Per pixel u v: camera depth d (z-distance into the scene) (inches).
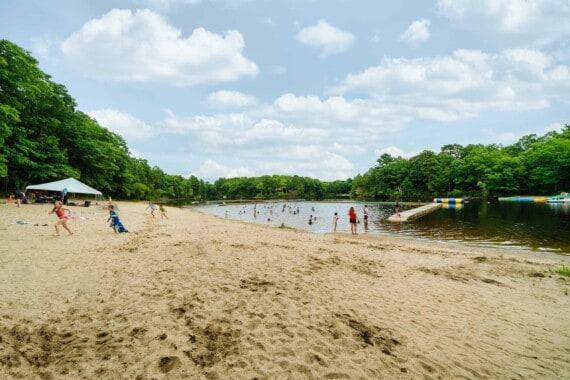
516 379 153.7
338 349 167.3
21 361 140.5
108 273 277.3
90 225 647.8
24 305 199.0
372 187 4119.1
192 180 5177.2
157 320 185.3
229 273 293.4
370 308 229.5
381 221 1149.1
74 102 1696.6
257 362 150.1
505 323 220.8
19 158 1164.5
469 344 185.9
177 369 139.9
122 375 133.5
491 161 2874.0
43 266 292.5
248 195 5575.8
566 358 176.4
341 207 2412.6
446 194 3174.2
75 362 141.6
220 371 140.7
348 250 470.9
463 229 861.8
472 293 285.4
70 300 211.8
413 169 3474.4
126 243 434.9
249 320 194.2
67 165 1487.5
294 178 6146.7
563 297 283.7
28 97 1152.2
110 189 2086.6
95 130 1979.6
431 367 157.4
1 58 986.7
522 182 2647.6
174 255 361.7
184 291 237.0
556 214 1217.4
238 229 726.5
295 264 348.2
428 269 372.2
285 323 193.2
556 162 2346.2
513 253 523.5
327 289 265.0
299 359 155.3
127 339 162.2
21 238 438.9
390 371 151.2
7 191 1374.3
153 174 3472.0
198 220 1047.0
